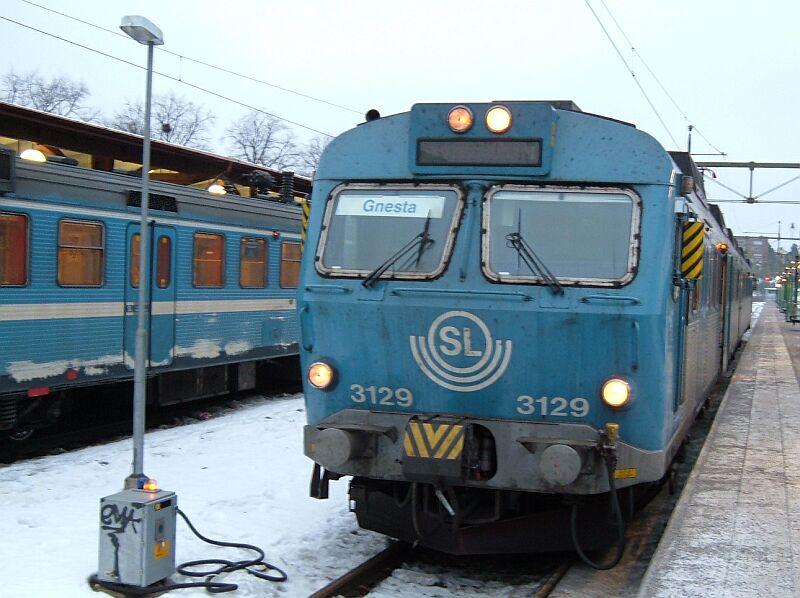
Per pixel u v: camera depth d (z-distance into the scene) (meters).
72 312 10.41
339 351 6.15
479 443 5.86
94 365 10.77
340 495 8.32
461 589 6.11
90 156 15.08
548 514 6.14
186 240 12.37
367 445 5.93
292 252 15.15
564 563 6.60
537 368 5.75
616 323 5.59
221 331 13.23
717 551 5.81
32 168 9.81
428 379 5.96
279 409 13.42
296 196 18.70
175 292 12.17
